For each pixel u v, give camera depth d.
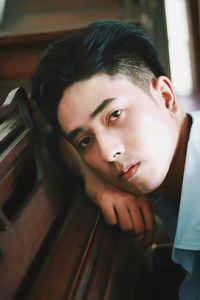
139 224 0.83
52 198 0.75
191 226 0.81
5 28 1.93
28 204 0.67
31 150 0.74
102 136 0.73
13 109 0.70
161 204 0.98
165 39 2.54
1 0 1.98
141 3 1.87
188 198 0.82
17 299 0.56
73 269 0.64
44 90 0.75
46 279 0.61
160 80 0.81
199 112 0.89
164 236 1.24
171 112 0.83
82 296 0.61
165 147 0.78
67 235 0.71
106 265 0.72
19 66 1.78
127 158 0.74
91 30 0.75
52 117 0.79
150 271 1.18
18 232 0.61
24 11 1.99
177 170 0.87
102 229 0.80
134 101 0.74
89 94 0.72
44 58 0.75
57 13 1.95
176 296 1.15
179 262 0.83
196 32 2.68
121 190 0.82
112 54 0.74
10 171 0.65
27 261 0.60
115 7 1.91
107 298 0.67
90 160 0.78
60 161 0.87
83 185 0.89
